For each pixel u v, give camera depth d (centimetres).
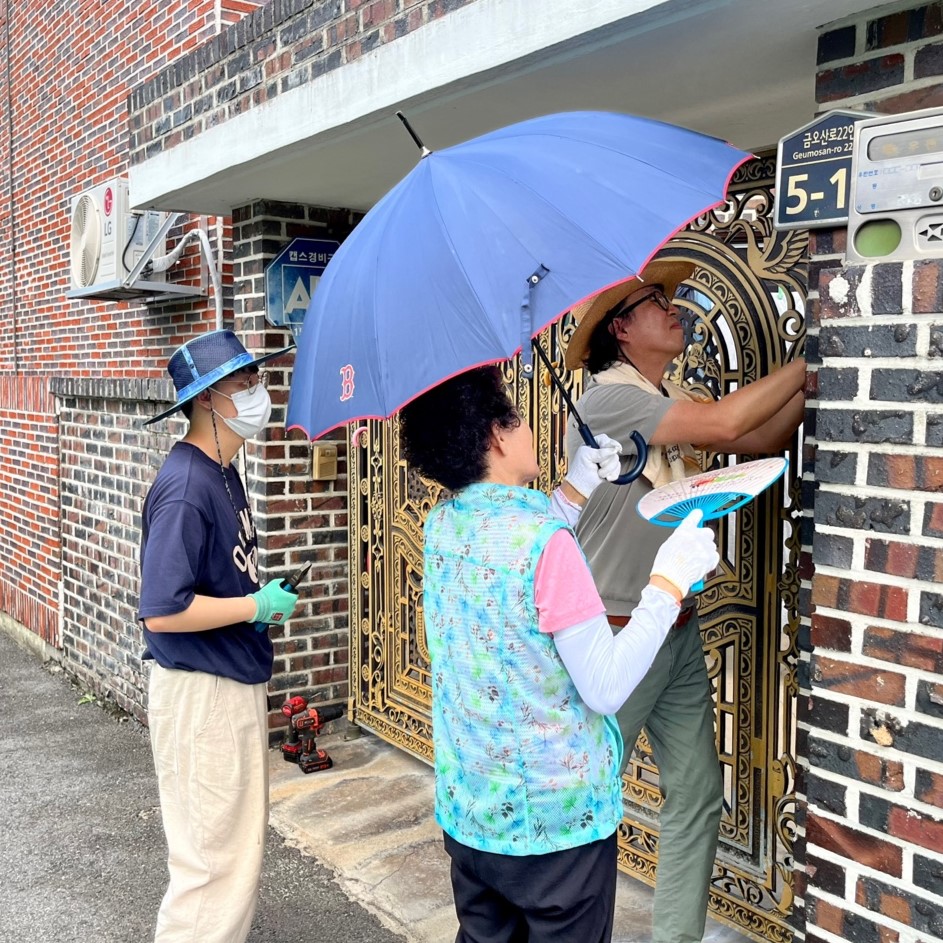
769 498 306
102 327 703
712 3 216
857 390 215
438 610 194
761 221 302
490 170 193
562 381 376
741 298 309
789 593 301
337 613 525
